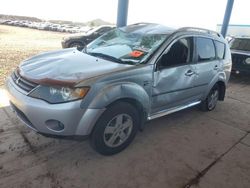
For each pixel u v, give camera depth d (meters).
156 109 3.62
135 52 3.44
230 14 11.55
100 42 4.05
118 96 2.84
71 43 10.61
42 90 2.65
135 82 3.06
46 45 12.22
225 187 2.82
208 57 4.42
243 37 8.86
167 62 3.52
